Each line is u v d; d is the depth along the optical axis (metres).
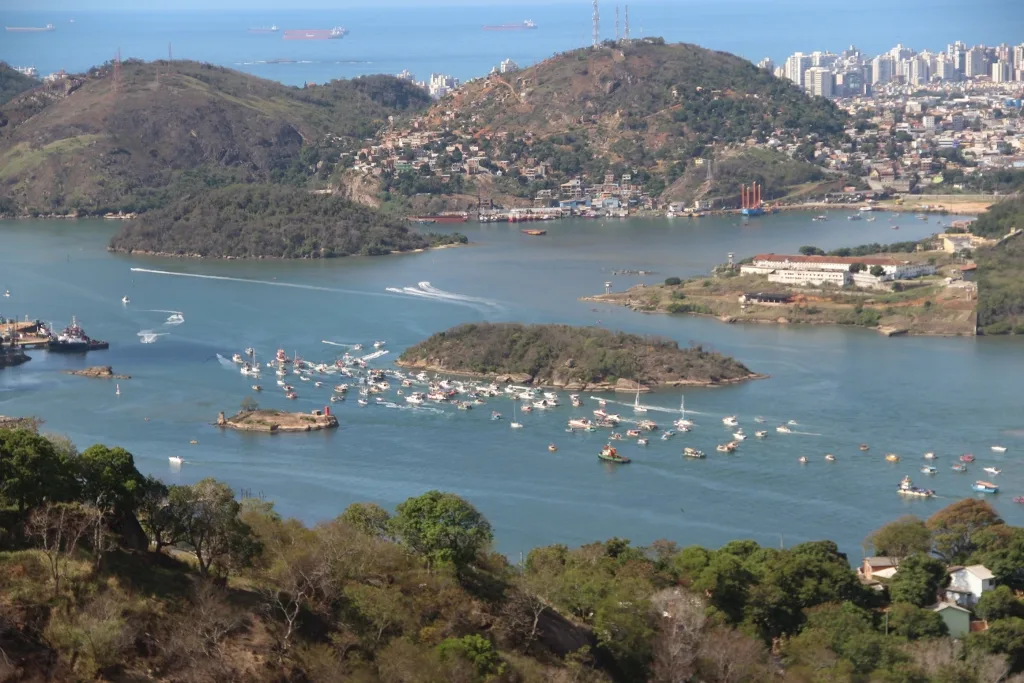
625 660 171.00
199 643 144.12
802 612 188.62
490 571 183.12
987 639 179.75
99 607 142.25
